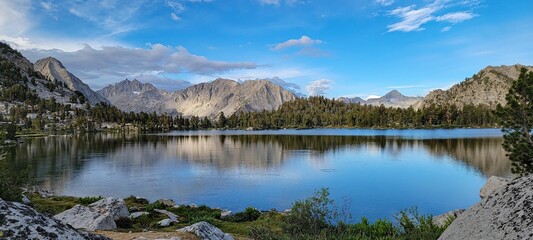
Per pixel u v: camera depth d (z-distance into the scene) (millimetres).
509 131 29375
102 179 62000
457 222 7238
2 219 4832
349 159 87062
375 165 75688
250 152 108312
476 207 6984
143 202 34938
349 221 33719
